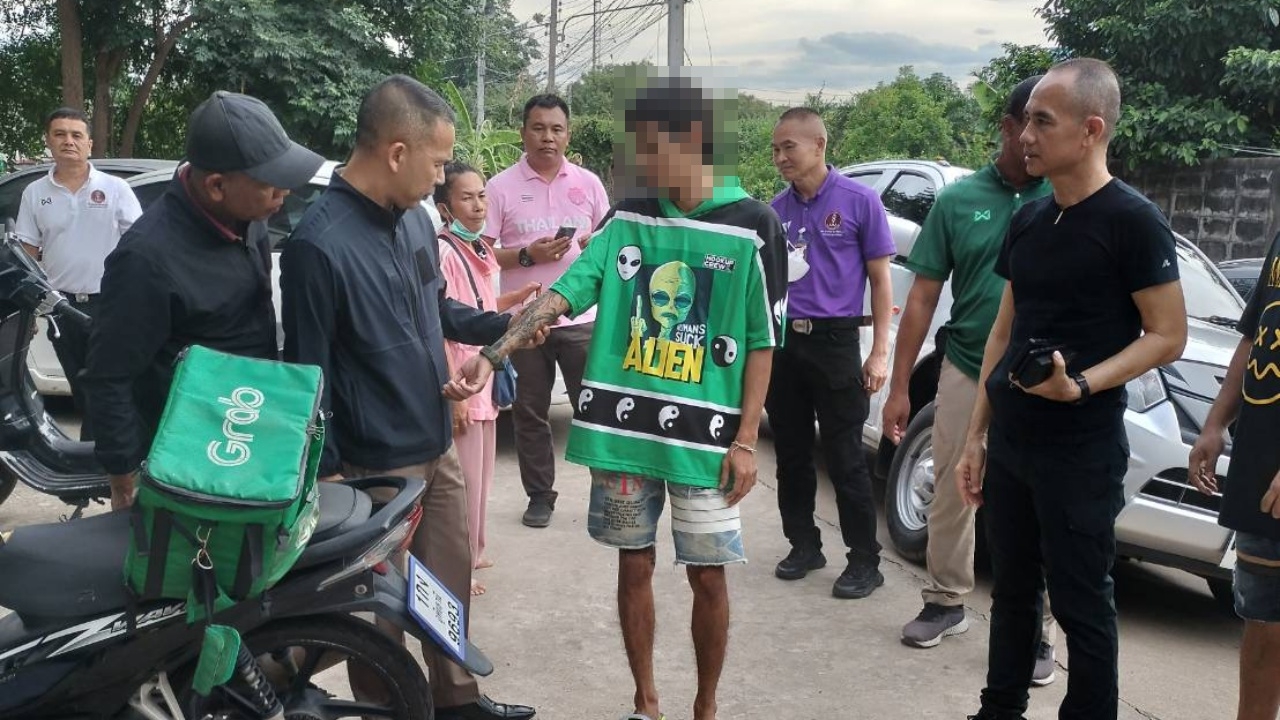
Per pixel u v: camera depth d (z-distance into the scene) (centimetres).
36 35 1838
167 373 248
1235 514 262
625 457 280
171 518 201
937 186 582
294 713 236
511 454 627
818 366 412
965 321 360
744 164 1912
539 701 330
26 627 226
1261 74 973
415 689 240
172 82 1892
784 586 432
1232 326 478
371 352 261
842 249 412
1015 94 340
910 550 461
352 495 242
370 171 259
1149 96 1046
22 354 370
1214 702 350
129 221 543
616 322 283
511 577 430
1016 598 289
